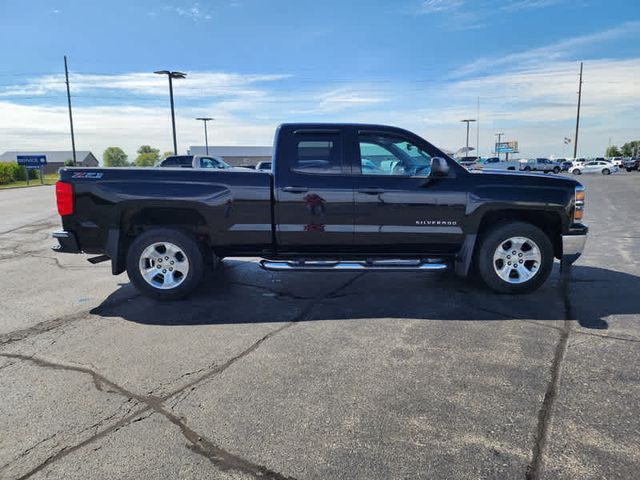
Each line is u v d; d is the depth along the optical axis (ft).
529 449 7.57
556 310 14.49
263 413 8.75
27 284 18.72
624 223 34.32
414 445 7.72
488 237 15.69
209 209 15.17
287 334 12.76
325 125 15.43
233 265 21.53
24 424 8.50
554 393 9.33
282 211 15.26
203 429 8.26
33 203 59.47
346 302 15.62
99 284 18.70
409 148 15.60
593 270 19.72
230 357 11.30
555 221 15.93
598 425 8.21
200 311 14.88
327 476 7.00
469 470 7.08
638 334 12.40
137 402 9.23
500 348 11.59
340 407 8.92
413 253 15.87
